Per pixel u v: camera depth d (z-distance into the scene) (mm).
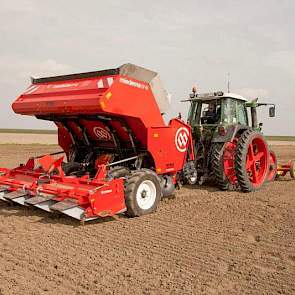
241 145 8797
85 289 3805
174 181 7938
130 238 5383
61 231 5676
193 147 8664
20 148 25828
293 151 26562
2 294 3654
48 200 6391
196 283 3957
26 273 4164
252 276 4156
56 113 7422
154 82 7145
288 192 9062
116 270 4258
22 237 5367
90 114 7000
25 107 7750
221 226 6059
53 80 7621
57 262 4465
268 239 5449
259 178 9461
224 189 9133
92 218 5941
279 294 3746
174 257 4676
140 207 6551
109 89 6344
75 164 8266
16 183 7266
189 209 7137
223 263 4512
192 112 9875
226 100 9305
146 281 3986
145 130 7043
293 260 4676
